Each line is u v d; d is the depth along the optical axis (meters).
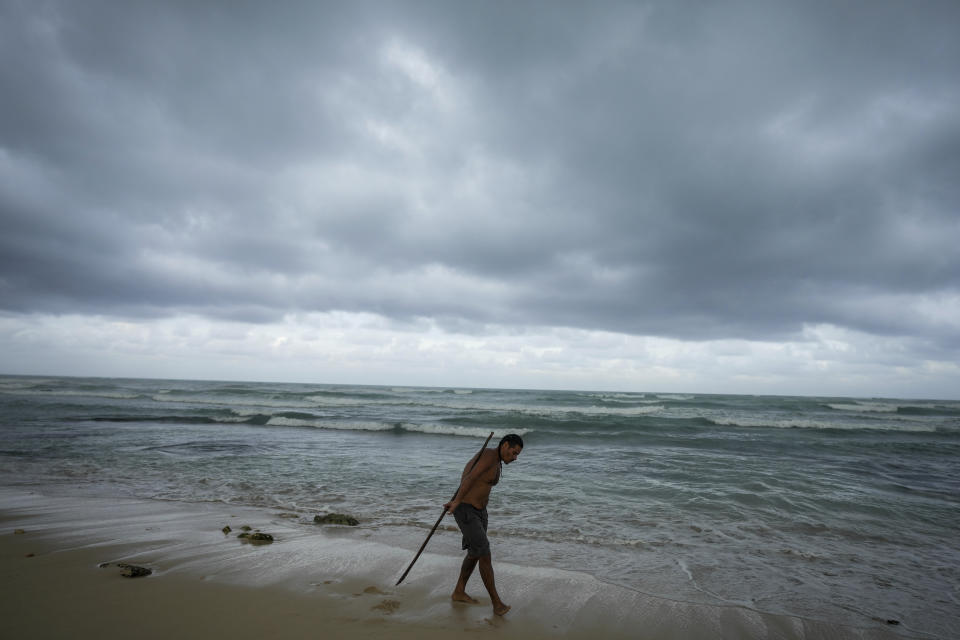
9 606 3.59
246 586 4.12
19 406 25.47
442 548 5.34
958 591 4.58
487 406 33.78
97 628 3.27
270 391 43.53
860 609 4.11
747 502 8.07
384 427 19.66
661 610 3.90
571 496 8.41
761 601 4.19
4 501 7.26
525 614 3.74
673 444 15.96
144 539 5.43
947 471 11.46
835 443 16.33
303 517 6.70
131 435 15.93
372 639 3.22
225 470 10.40
